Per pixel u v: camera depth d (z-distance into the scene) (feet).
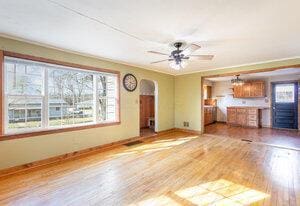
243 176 9.11
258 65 15.56
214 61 15.07
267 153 12.89
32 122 10.70
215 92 29.37
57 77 11.93
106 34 9.21
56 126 11.76
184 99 21.11
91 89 14.05
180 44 10.41
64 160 11.48
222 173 9.47
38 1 6.23
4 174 9.25
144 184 8.30
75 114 12.98
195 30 8.63
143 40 10.04
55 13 7.11
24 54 10.05
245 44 10.60
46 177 9.03
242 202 6.82
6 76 9.66
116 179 8.81
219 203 6.77
